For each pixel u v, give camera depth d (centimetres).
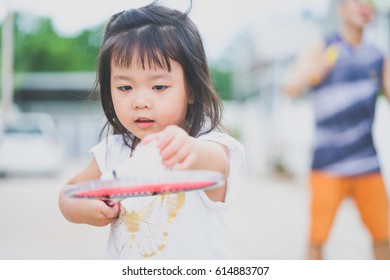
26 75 2909
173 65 221
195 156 188
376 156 542
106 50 229
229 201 227
